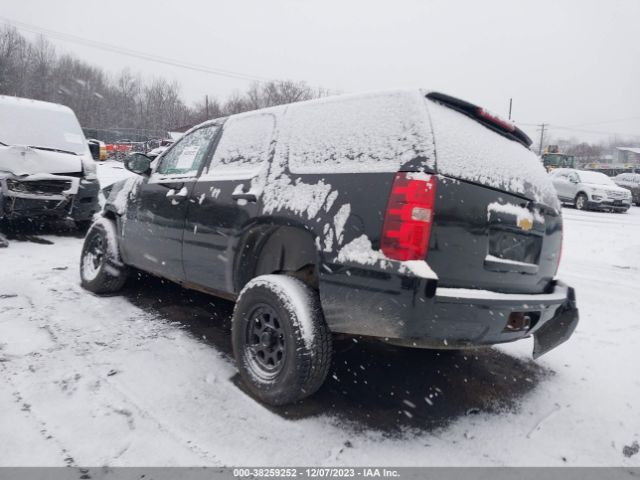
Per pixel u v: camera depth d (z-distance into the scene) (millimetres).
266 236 3053
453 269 2334
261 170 3057
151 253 3957
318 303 2643
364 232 2363
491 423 2709
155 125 63125
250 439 2371
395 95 2568
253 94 70438
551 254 3092
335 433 2475
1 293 4484
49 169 7125
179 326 3898
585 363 3678
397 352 3688
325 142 2766
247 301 2838
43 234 7902
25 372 2932
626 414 2912
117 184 4758
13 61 55344
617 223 13664
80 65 59375
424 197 2232
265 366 2770
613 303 5543
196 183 3531
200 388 2863
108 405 2609
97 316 4023
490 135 2824
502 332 2551
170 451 2238
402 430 2559
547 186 3156
